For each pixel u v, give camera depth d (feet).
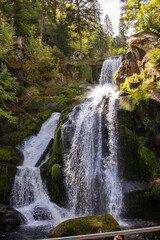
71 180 29.91
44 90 54.49
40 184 31.94
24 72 54.60
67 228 17.89
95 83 65.72
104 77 64.69
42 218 26.45
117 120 29.37
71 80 63.26
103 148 29.45
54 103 48.55
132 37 41.09
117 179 26.99
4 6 58.34
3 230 21.50
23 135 40.88
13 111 45.03
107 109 31.76
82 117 34.01
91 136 31.07
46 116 45.80
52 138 40.47
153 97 28.12
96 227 17.48
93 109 33.94
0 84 43.37
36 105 48.16
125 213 25.03
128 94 31.86
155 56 32.81
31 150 39.65
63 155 32.42
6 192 29.53
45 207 27.89
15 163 34.22
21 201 29.96
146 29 44.91
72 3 90.02
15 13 68.69
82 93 53.78
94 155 29.76
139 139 27.96
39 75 57.57
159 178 25.09
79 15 88.99
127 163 27.17
